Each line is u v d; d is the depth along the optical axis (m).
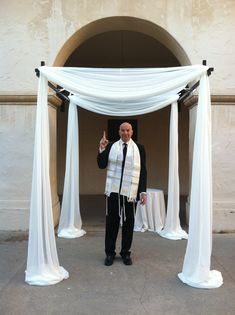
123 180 4.43
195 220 4.00
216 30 6.29
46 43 6.34
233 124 6.30
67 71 4.11
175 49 6.68
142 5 6.27
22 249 5.32
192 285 3.90
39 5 6.34
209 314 3.31
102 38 8.58
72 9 6.30
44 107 4.12
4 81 6.37
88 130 11.33
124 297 3.65
